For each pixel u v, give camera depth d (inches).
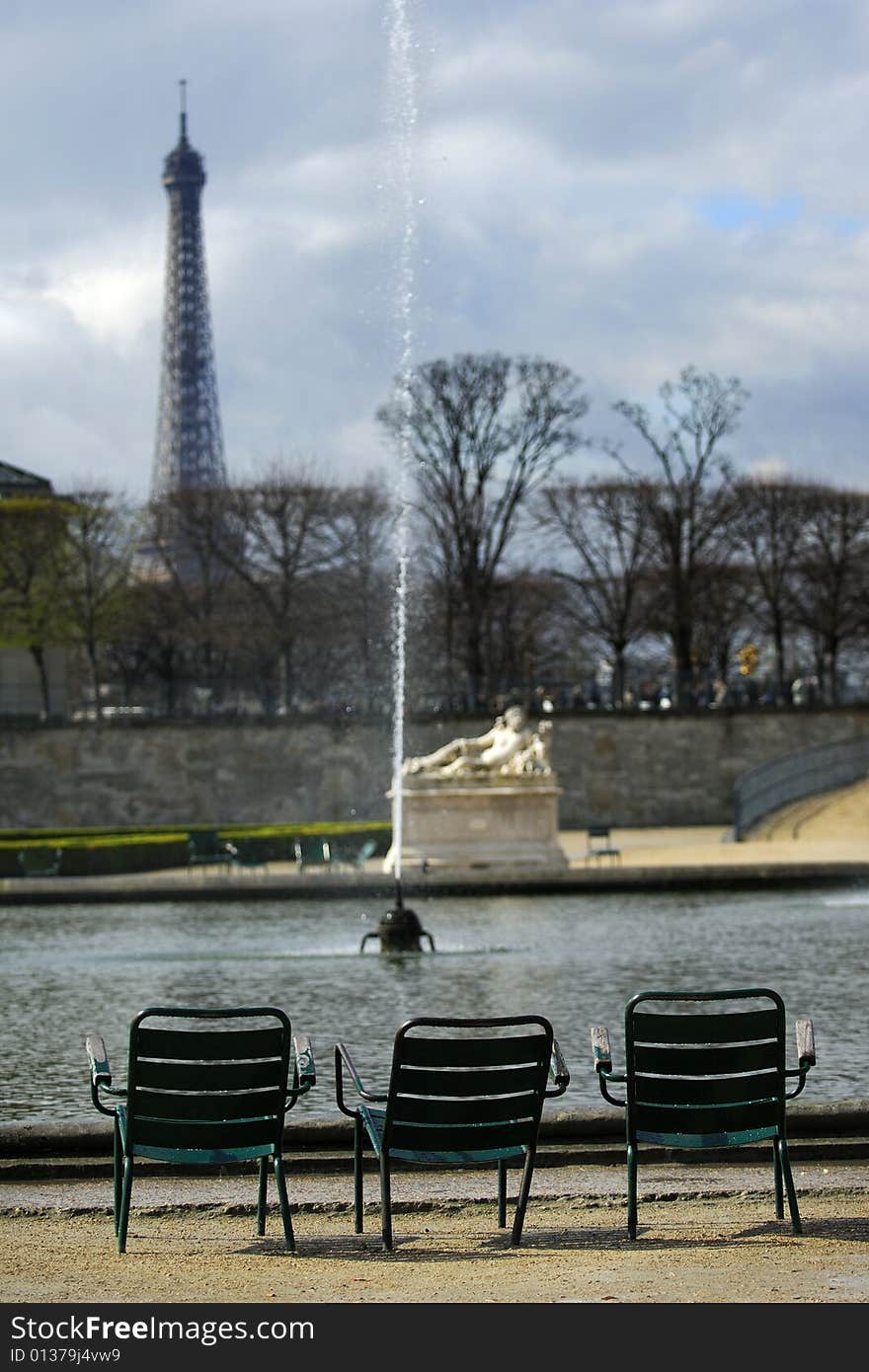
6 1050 885.8
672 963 1189.7
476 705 3380.9
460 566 3499.0
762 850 2219.5
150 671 4028.1
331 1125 623.5
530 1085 504.1
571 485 3656.5
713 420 3521.2
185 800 3248.0
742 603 3767.2
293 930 1477.6
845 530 3690.9
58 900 1699.1
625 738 3272.6
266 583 3641.7
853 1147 607.5
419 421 3415.4
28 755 3218.5
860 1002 995.3
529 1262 466.9
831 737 3257.9
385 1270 459.8
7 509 3405.5
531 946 1316.4
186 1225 532.7
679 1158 606.2
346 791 3257.9
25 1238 514.6
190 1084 498.9
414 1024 497.0
